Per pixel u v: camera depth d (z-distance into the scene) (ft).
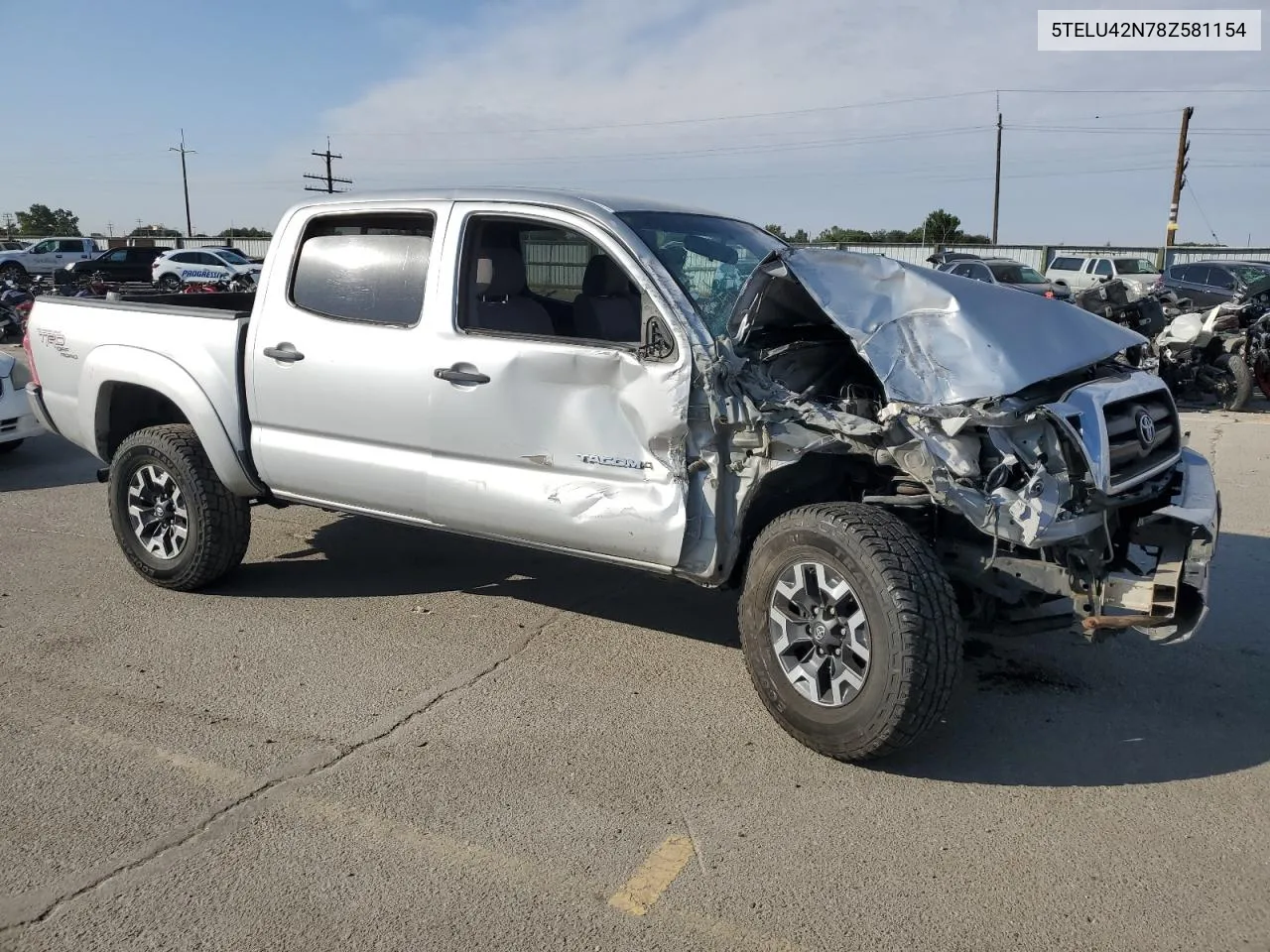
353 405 15.75
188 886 10.21
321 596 18.45
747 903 9.93
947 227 172.35
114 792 11.92
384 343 15.37
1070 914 9.75
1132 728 13.56
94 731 13.41
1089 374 13.53
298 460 16.57
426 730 13.48
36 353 19.95
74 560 20.61
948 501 11.64
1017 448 11.90
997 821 11.35
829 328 15.06
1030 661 15.62
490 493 14.70
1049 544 11.80
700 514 13.32
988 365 12.09
